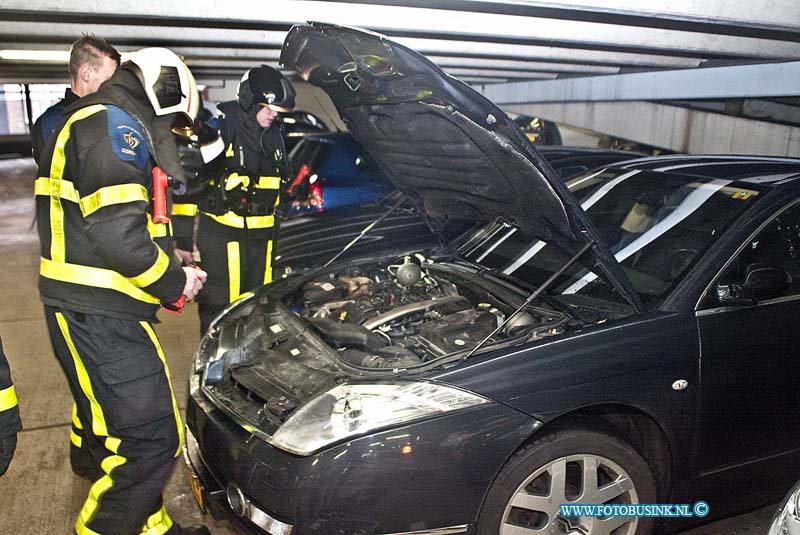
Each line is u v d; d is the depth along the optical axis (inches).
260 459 86.0
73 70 101.3
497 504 87.3
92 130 83.4
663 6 167.5
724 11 173.2
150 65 90.1
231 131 159.2
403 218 206.2
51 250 88.4
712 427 98.8
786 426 105.4
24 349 194.9
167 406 93.3
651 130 322.7
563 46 218.8
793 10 179.3
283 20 180.4
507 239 139.8
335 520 82.1
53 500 122.3
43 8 158.1
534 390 88.1
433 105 96.8
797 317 103.5
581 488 91.9
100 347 87.7
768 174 119.6
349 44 97.0
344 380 93.4
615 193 133.0
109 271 87.4
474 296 123.1
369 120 115.8
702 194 119.1
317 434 84.7
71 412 155.6
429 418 84.8
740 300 98.4
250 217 167.3
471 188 114.7
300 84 504.4
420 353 102.3
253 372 103.9
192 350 192.9
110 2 163.2
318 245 211.2
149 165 89.6
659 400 93.9
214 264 169.0
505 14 176.2
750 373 99.9
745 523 115.4
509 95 441.1
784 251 107.5
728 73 250.2
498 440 85.7
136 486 93.4
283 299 133.6
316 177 220.5
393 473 82.7
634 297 98.2
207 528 108.5
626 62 259.9
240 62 314.3
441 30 195.3
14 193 520.4
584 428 90.8
